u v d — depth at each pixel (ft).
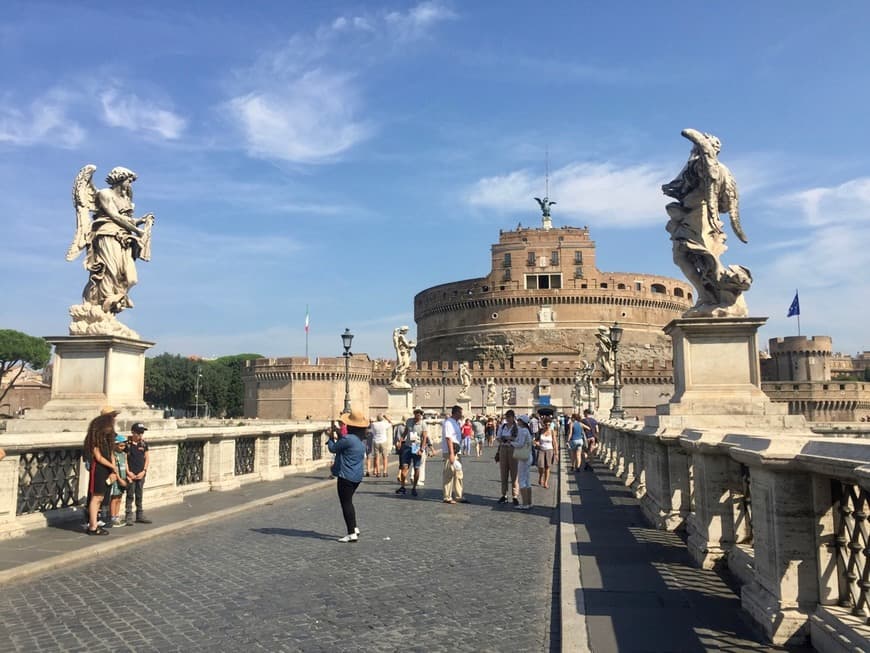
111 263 46.57
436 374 360.07
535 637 20.56
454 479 54.19
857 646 14.70
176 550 33.01
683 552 30.37
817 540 17.80
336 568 29.58
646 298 422.00
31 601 23.97
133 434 38.63
